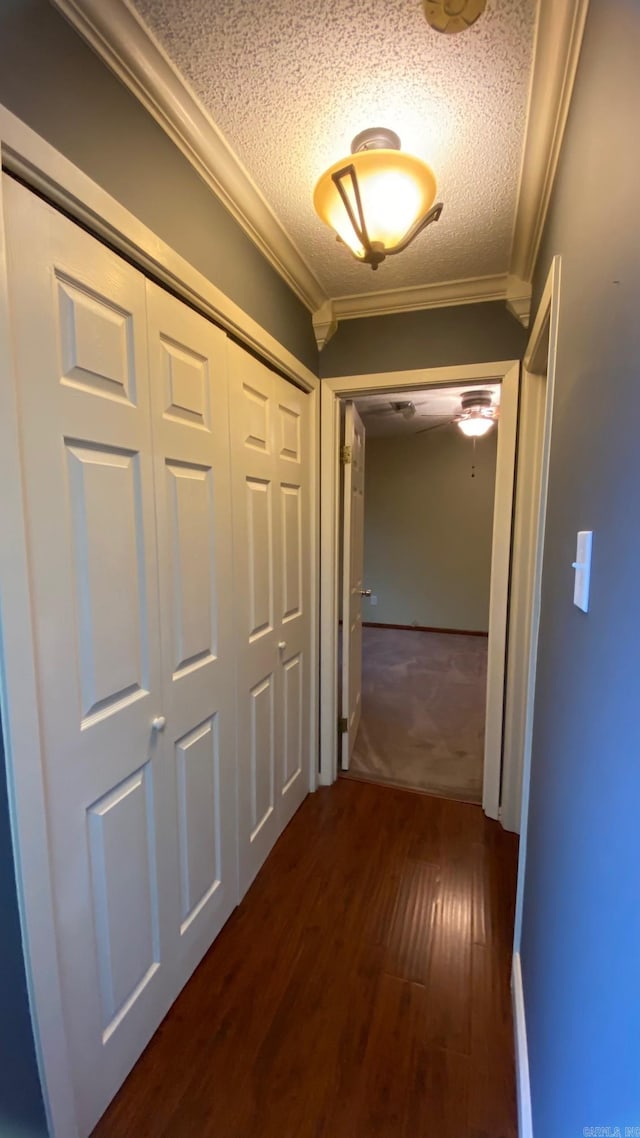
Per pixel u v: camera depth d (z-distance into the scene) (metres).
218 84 1.05
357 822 2.10
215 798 1.46
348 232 1.26
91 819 0.97
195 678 1.32
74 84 0.87
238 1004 1.29
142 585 1.10
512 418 1.95
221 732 1.47
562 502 1.00
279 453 1.83
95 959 0.99
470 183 1.36
